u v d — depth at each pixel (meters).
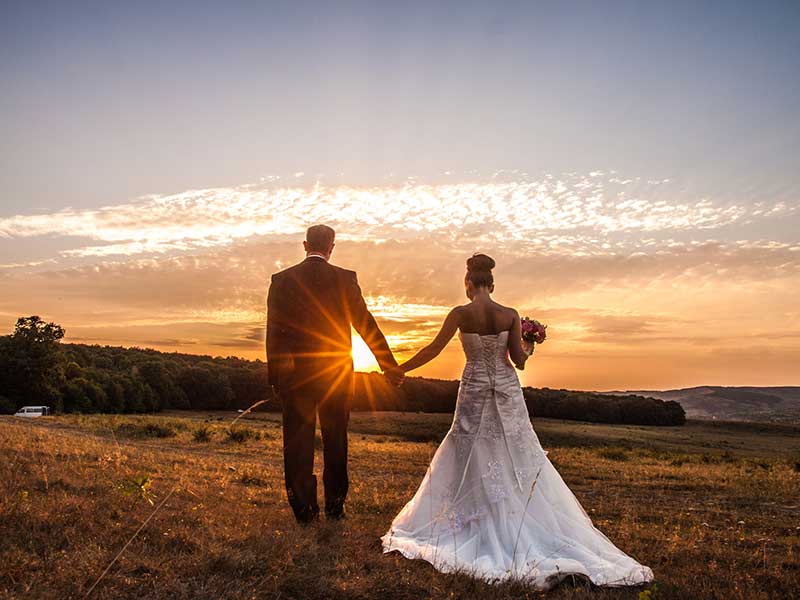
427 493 5.41
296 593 3.90
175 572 4.02
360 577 4.26
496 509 5.05
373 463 15.73
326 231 6.40
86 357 98.00
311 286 6.17
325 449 6.32
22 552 4.08
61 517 4.98
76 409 80.75
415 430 47.72
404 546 4.98
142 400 87.31
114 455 10.68
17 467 7.48
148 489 7.08
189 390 92.94
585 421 88.25
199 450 17.75
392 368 6.30
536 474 5.24
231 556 4.28
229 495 7.70
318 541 5.16
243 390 94.94
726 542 6.64
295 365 6.09
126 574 3.94
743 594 4.53
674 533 6.89
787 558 5.86
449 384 60.69
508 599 4.09
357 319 6.27
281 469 12.90
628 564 4.80
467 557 4.80
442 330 5.58
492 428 5.30
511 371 5.47
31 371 77.19
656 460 23.12
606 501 10.25
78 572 3.85
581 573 4.52
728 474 15.80
